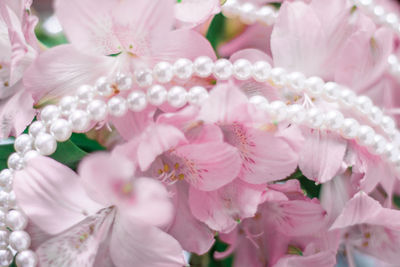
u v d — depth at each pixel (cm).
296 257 40
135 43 38
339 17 40
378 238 42
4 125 40
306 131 39
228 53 41
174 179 39
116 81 38
